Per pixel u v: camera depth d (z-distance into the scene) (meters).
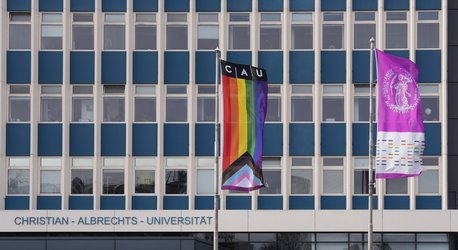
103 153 57.56
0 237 55.44
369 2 57.75
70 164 57.56
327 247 56.94
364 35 57.84
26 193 57.50
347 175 57.06
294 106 57.72
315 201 57.16
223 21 57.84
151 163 57.69
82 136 57.62
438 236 56.78
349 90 57.34
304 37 57.97
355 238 56.88
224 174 48.38
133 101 57.81
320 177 57.34
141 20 58.22
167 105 57.88
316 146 57.25
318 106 57.34
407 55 57.50
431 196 57.12
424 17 57.75
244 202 57.34
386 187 57.34
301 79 57.62
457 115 58.72
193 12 58.03
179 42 58.16
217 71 49.50
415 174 46.97
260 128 49.00
